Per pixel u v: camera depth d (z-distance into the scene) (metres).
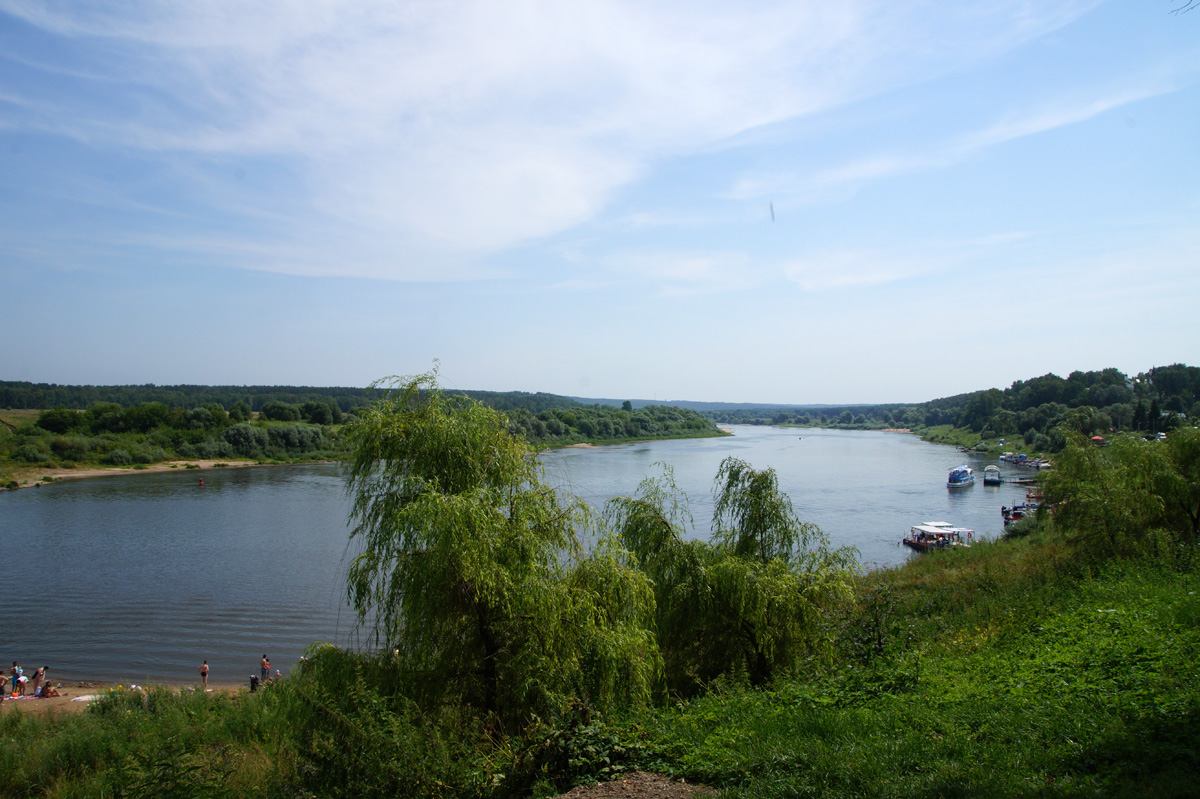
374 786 8.55
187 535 52.16
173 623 33.00
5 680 25.94
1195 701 7.57
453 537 11.21
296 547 47.91
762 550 17.16
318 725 9.80
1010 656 11.70
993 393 174.88
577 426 157.25
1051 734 7.59
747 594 15.00
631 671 12.13
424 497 11.61
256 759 10.79
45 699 24.70
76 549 47.50
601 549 13.96
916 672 11.25
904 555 46.59
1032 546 35.00
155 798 8.66
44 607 35.19
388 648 12.57
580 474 85.94
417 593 11.52
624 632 12.64
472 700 12.20
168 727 16.19
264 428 116.06
